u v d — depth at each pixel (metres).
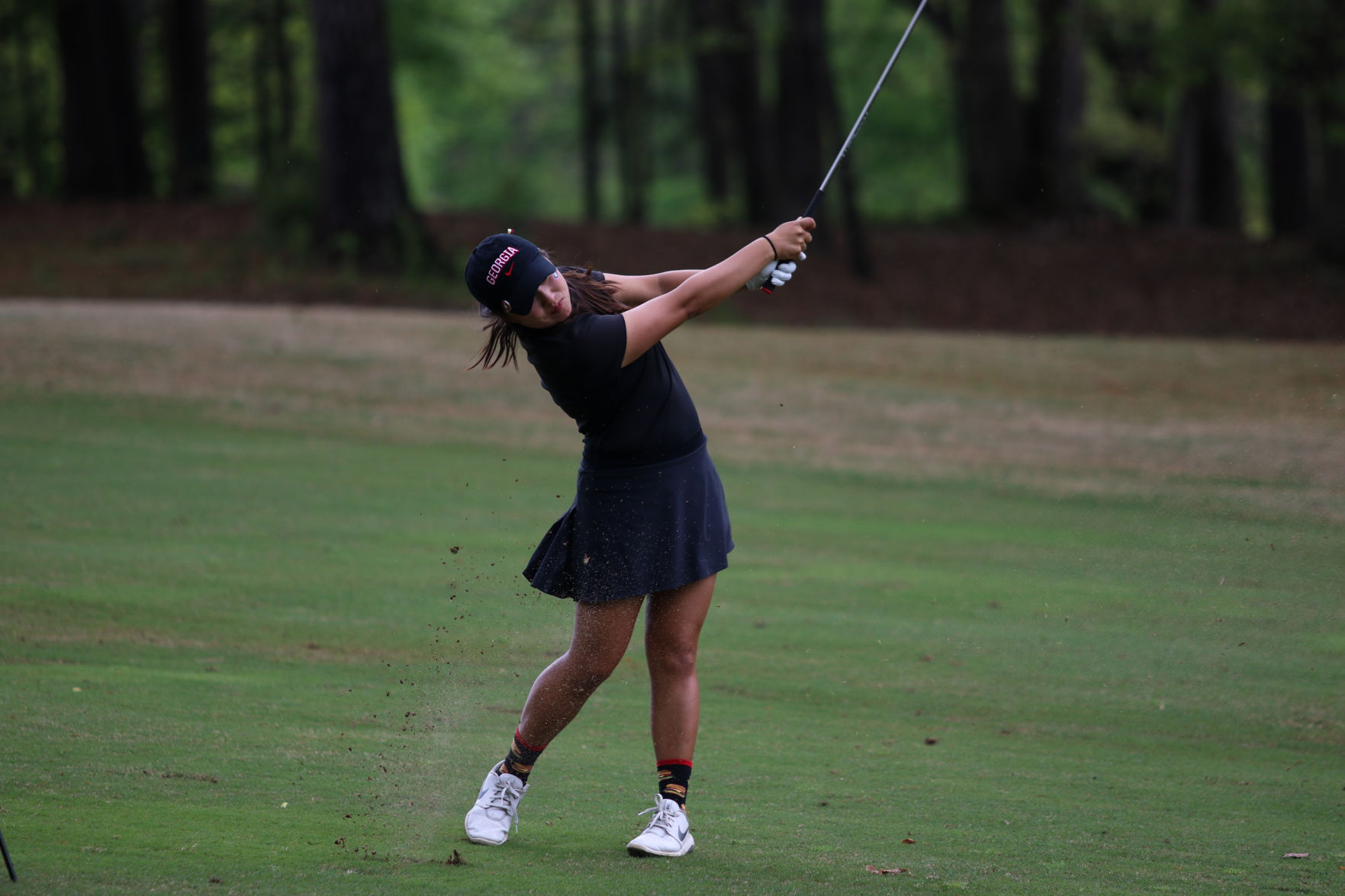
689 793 14.82
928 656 21.62
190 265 71.06
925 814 14.27
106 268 70.06
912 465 40.56
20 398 42.53
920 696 19.47
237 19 121.38
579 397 12.34
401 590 23.78
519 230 86.06
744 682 20.03
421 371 50.06
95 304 60.00
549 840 12.91
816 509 34.78
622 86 128.25
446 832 12.86
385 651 20.08
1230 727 18.14
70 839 11.95
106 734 15.38
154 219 85.19
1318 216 82.81
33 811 12.68
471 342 54.88
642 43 129.50
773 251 12.88
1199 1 82.56
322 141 71.00
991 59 105.44
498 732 16.39
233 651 19.77
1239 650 21.75
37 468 33.34
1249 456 40.34
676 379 12.83
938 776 15.77
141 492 31.41
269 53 123.94
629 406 12.43
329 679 18.50
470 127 187.88
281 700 17.30
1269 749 17.30
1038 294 75.81
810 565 28.34
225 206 93.19
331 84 70.62
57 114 132.75
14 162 132.12
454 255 73.44
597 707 18.50
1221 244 89.25
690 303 12.55
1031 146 110.00
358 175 70.88
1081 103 107.50
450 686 18.28
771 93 120.69
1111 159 132.62
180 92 104.62
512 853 12.41
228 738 15.48
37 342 50.53
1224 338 63.94
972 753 16.88
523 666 19.28
